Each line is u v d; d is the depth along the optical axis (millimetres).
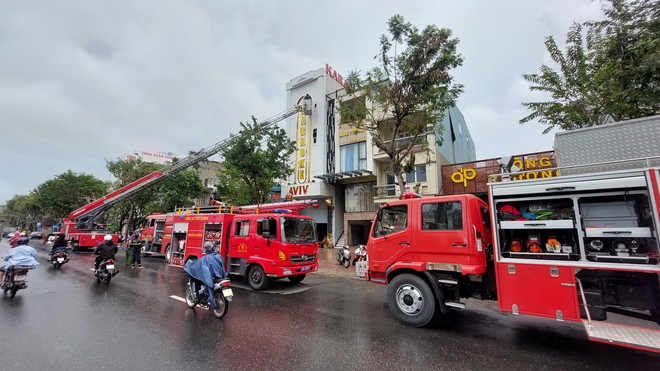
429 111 11453
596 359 4316
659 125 4590
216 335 5129
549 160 14812
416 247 5855
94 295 7871
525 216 5035
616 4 8773
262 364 4055
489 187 5277
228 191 20297
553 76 11914
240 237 9984
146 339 4871
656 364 4156
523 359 4309
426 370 3955
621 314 4320
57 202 34594
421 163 18938
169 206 29109
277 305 7309
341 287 9797
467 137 28891
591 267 4309
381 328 5613
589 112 11086
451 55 10336
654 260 4035
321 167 23344
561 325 5812
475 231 5387
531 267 4738
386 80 12016
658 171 4020
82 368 3857
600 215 4480
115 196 20781
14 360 4051
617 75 8969
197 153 22422
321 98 24219
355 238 22844
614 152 4879
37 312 6270
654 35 8133
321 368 3971
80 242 19656
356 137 22000
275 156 17844
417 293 5711
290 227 9516
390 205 6441
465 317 6352
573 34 11578
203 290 6535
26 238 7996
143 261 15484
